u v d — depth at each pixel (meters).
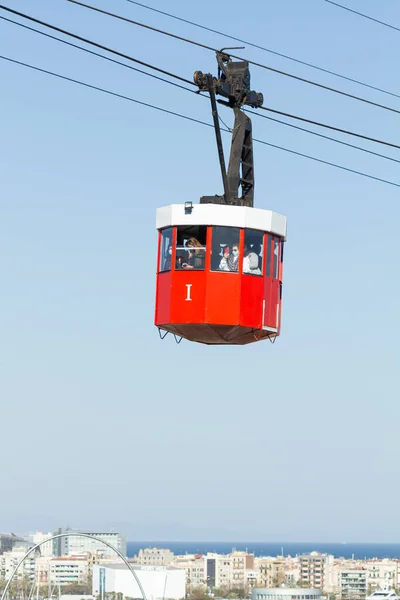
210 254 63.25
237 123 64.12
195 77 61.19
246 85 63.28
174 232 64.12
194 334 65.44
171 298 63.88
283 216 65.31
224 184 64.12
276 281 65.81
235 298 63.25
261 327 64.25
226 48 63.12
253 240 64.12
